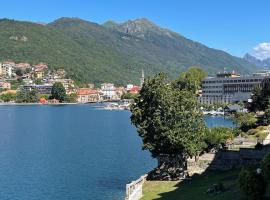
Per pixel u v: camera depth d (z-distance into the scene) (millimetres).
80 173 119875
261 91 184625
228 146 108688
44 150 165125
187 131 93688
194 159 99375
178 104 94500
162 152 96438
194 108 96312
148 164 131750
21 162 138750
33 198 95125
